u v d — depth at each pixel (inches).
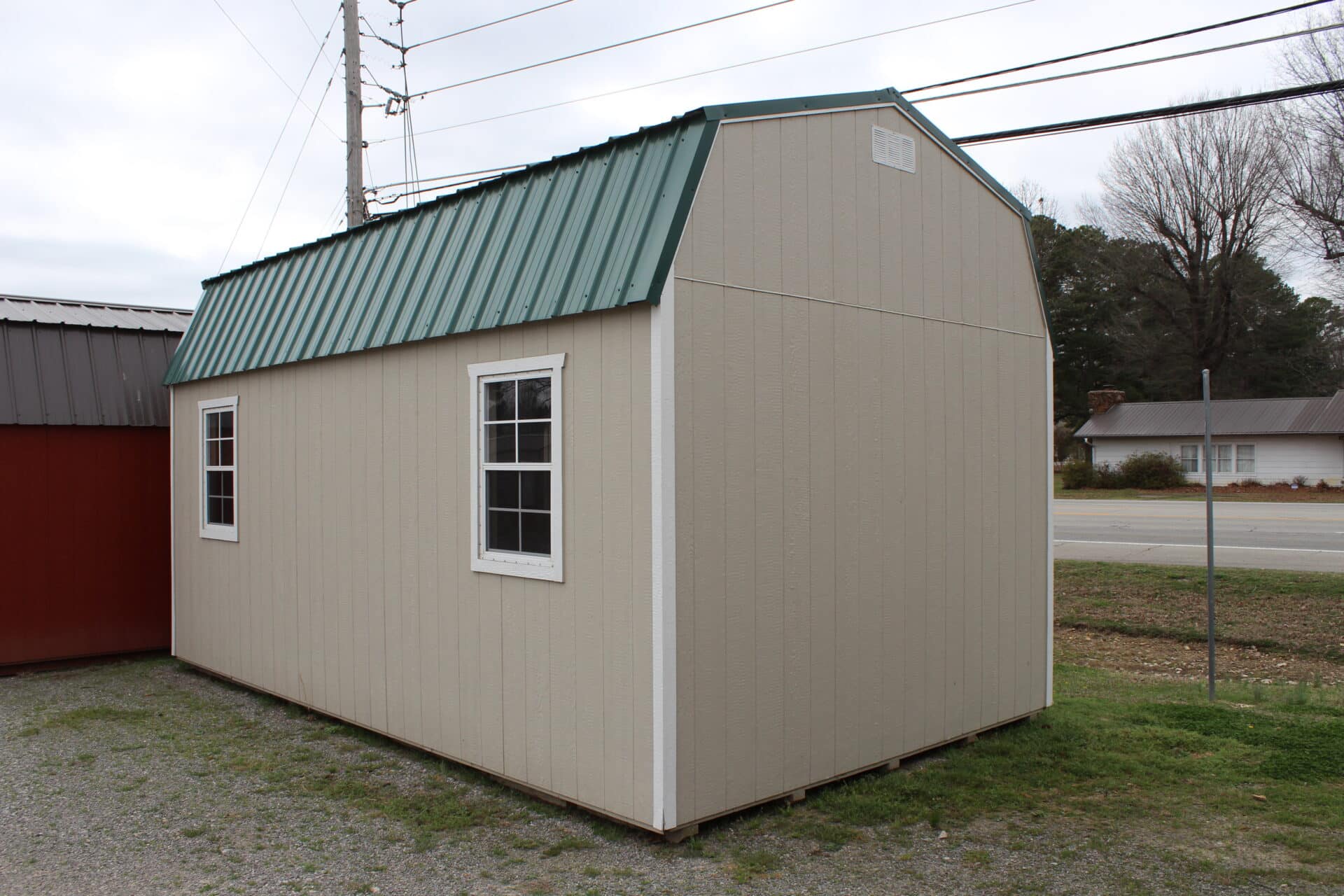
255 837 201.8
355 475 281.6
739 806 201.6
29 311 459.2
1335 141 957.8
